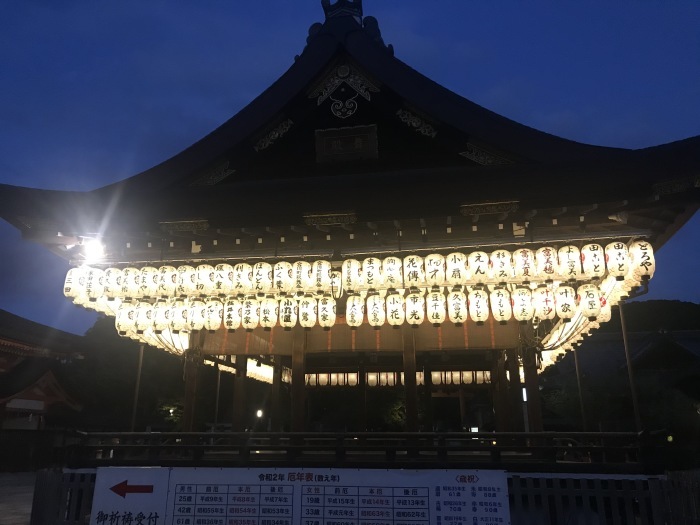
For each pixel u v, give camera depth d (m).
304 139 10.86
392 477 7.34
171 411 33.88
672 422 25.20
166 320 10.33
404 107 10.63
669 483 7.40
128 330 10.58
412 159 10.41
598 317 9.30
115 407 35.56
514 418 11.59
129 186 10.30
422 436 8.55
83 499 8.29
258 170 10.82
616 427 26.69
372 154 10.52
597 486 7.58
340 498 7.34
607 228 9.20
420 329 11.38
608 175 8.23
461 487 7.20
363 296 10.11
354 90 10.89
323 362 16.45
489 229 9.50
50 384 30.72
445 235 9.66
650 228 8.98
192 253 9.92
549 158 9.41
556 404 28.80
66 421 32.88
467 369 18.00
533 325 11.04
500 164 9.96
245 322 10.10
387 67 10.57
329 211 8.80
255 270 9.63
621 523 7.52
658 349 33.41
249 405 29.83
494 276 8.98
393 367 16.97
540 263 8.91
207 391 31.36
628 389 29.73
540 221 8.99
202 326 10.23
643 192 8.08
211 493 7.52
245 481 7.54
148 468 7.70
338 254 9.62
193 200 9.34
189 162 10.46
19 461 24.25
